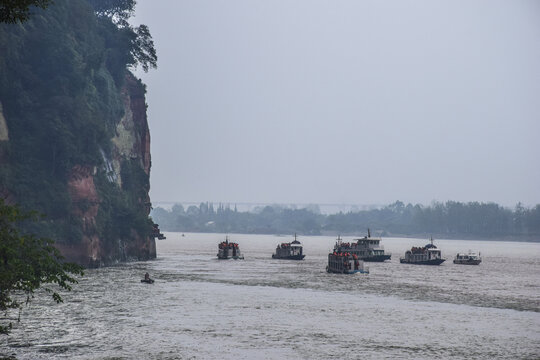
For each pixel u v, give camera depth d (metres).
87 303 115.19
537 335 95.44
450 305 126.06
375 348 84.50
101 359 75.44
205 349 81.50
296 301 126.56
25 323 94.50
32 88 199.12
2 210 64.50
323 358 78.44
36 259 68.50
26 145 188.25
